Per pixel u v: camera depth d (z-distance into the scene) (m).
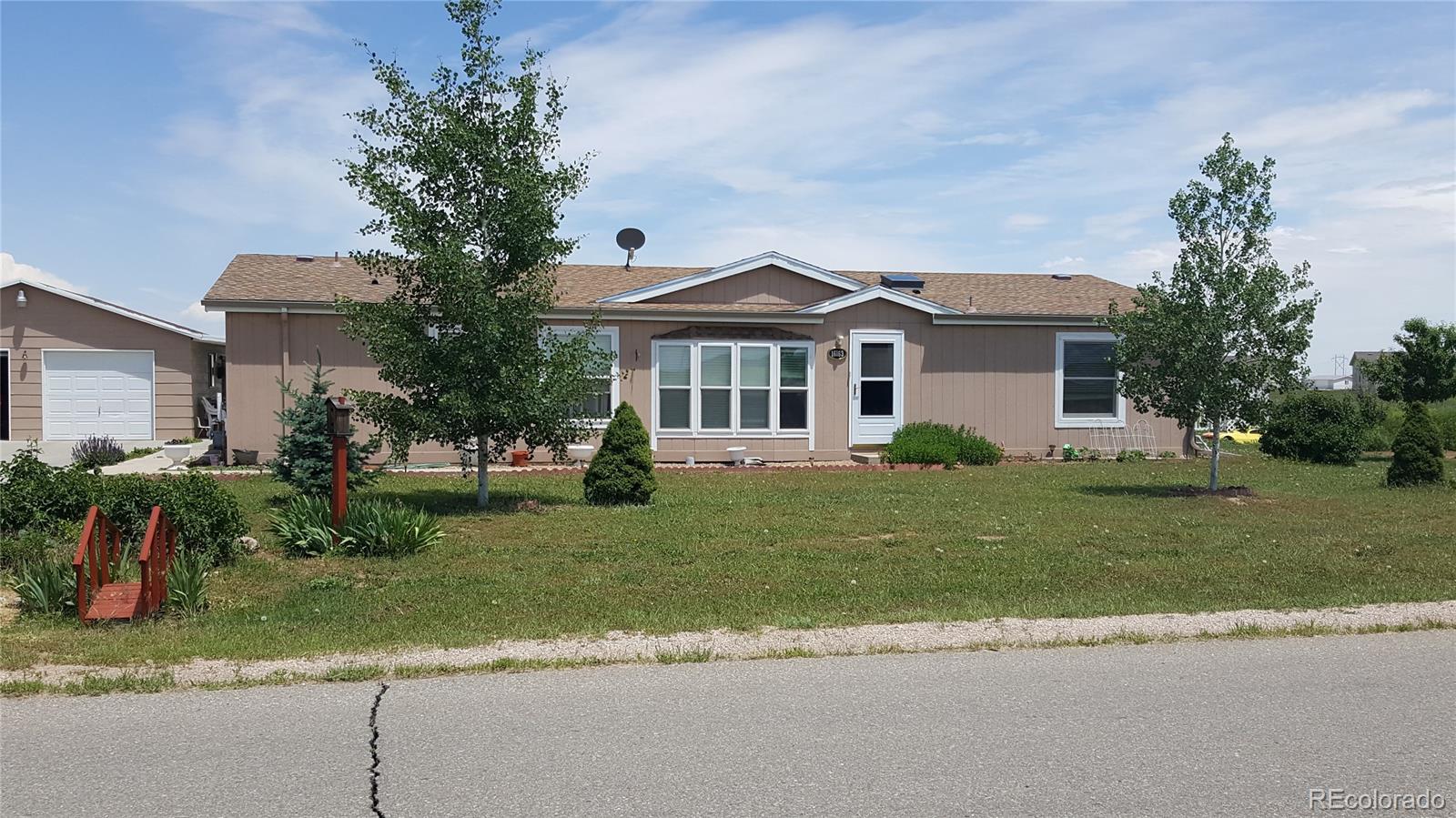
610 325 21.16
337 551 10.77
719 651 7.24
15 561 9.44
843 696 6.27
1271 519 13.84
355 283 21.22
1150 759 5.30
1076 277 27.50
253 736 5.55
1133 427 23.70
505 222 13.59
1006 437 23.05
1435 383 27.16
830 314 22.12
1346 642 7.60
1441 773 5.15
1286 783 5.03
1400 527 13.19
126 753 5.30
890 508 14.62
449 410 13.69
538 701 6.16
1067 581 9.84
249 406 19.84
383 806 4.68
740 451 21.50
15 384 23.11
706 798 4.79
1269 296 15.69
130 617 7.96
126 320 23.53
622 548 11.34
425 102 13.52
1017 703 6.15
